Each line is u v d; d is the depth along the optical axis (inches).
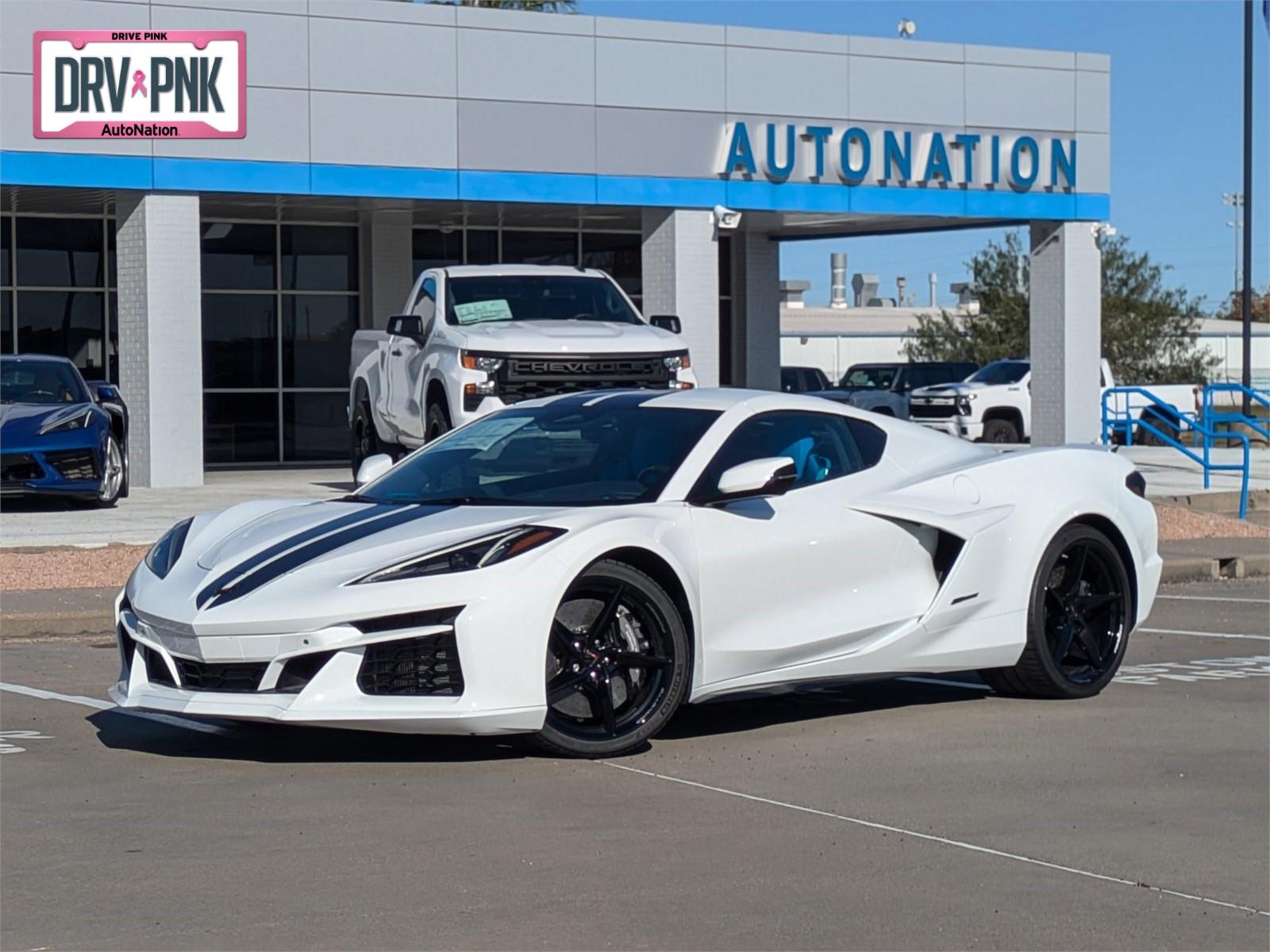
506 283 621.3
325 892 195.9
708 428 291.4
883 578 298.0
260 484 859.4
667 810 235.8
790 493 291.6
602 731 265.9
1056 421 1064.2
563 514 266.2
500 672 248.1
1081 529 324.2
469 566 251.0
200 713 251.3
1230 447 1374.3
